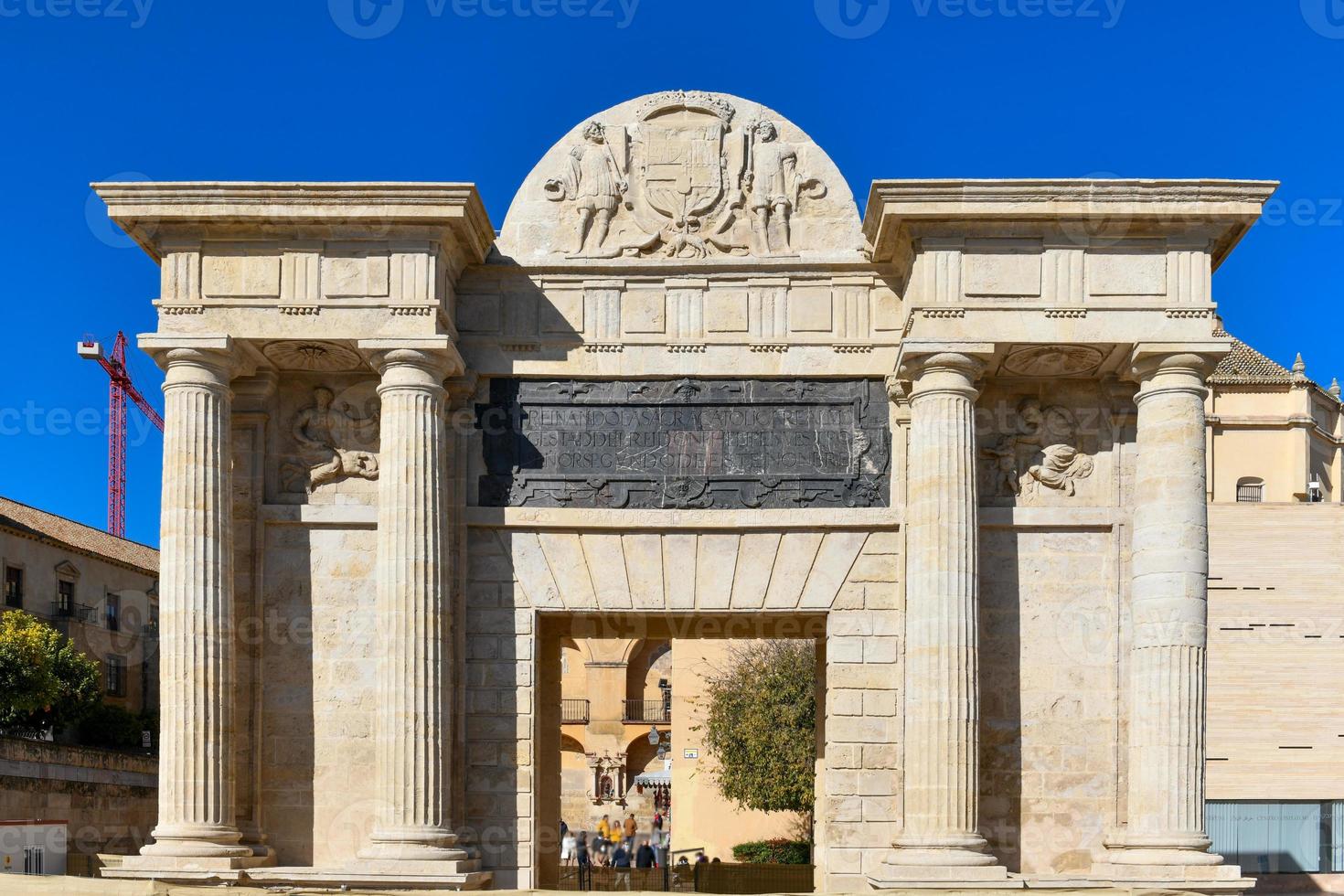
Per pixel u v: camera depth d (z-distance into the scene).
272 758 34.19
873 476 34.97
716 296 35.53
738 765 72.00
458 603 34.59
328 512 34.88
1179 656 32.12
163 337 32.78
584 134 36.31
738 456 35.25
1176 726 31.97
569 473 35.25
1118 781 33.69
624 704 105.81
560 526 34.91
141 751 84.56
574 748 107.00
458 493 34.88
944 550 32.19
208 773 32.19
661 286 35.59
